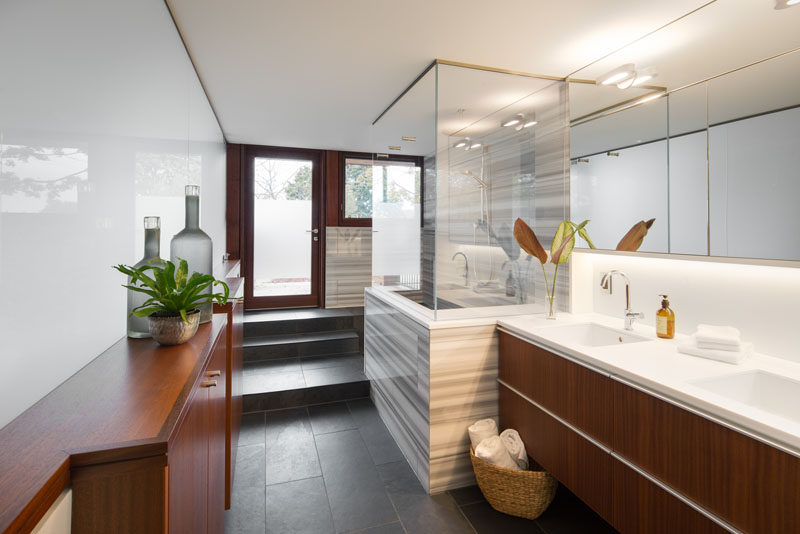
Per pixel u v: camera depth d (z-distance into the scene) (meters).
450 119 2.29
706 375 1.42
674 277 2.02
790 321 1.57
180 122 1.86
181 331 1.09
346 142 4.29
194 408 0.89
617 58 2.11
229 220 4.39
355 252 4.82
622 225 2.10
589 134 2.30
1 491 0.49
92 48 0.92
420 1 1.68
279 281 4.70
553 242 2.26
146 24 1.33
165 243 1.55
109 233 1.03
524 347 2.05
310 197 4.77
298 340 3.99
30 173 0.69
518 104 2.41
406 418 2.50
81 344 0.90
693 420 1.23
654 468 1.36
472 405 2.23
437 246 2.28
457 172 2.32
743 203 1.54
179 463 0.73
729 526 1.13
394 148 2.94
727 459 1.14
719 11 1.62
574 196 2.44
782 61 1.42
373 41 2.03
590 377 1.63
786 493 1.00
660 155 1.88
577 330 2.21
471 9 1.73
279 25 1.87
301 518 1.96
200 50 2.11
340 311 4.59
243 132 3.85
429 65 2.32
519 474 1.89
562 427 1.79
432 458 2.16
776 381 1.43
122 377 0.88
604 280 2.14
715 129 1.64
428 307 2.40
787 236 1.40
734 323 1.76
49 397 0.77
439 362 2.16
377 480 2.28
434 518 1.97
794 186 1.38
